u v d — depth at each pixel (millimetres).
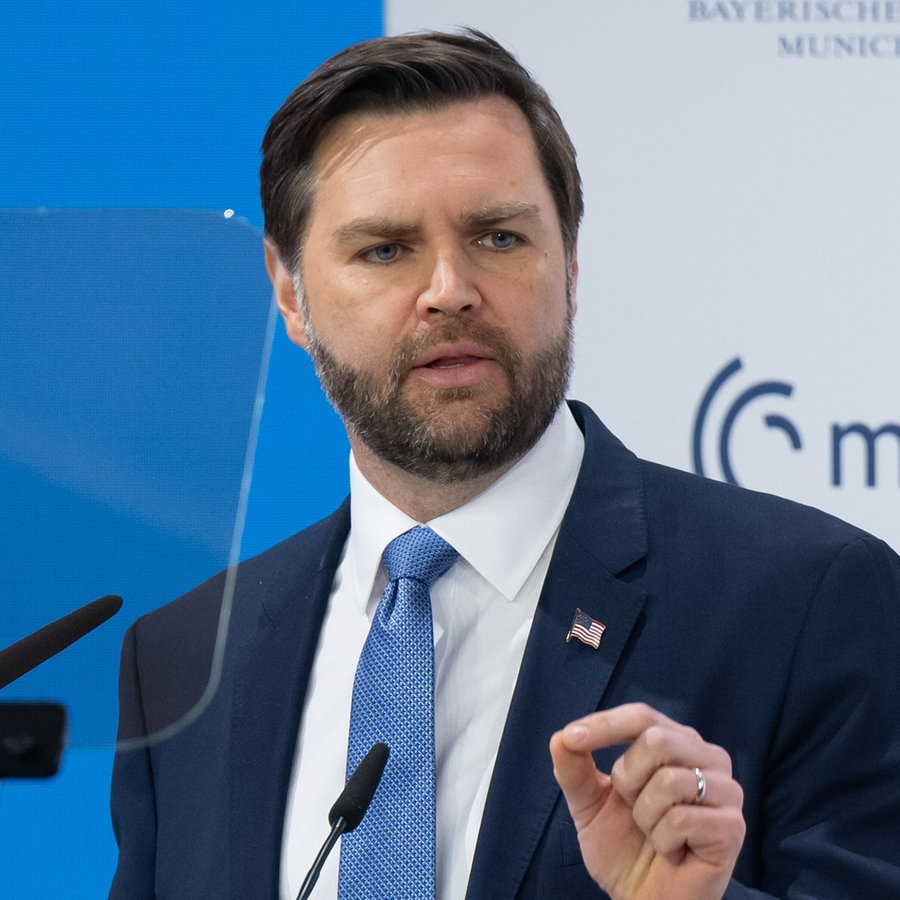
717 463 8070
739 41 8219
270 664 5473
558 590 5148
